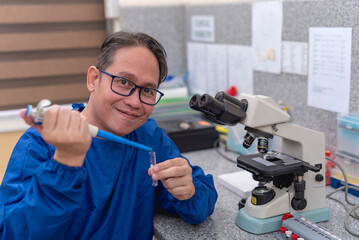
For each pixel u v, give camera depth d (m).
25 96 1.91
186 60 2.15
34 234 0.77
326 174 1.22
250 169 0.97
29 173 0.88
